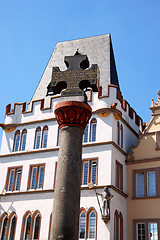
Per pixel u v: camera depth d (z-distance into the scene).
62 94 17.42
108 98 33.88
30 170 34.47
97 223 29.08
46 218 31.41
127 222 32.44
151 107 36.28
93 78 17.50
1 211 33.88
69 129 16.20
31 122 36.72
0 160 36.59
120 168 33.59
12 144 36.72
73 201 14.59
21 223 32.31
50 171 33.44
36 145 35.53
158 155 33.88
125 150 35.28
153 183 33.19
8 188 34.84
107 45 42.19
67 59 18.50
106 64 39.88
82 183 31.48
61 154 15.61
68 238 13.86
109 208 29.11
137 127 39.97
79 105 16.38
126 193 33.59
